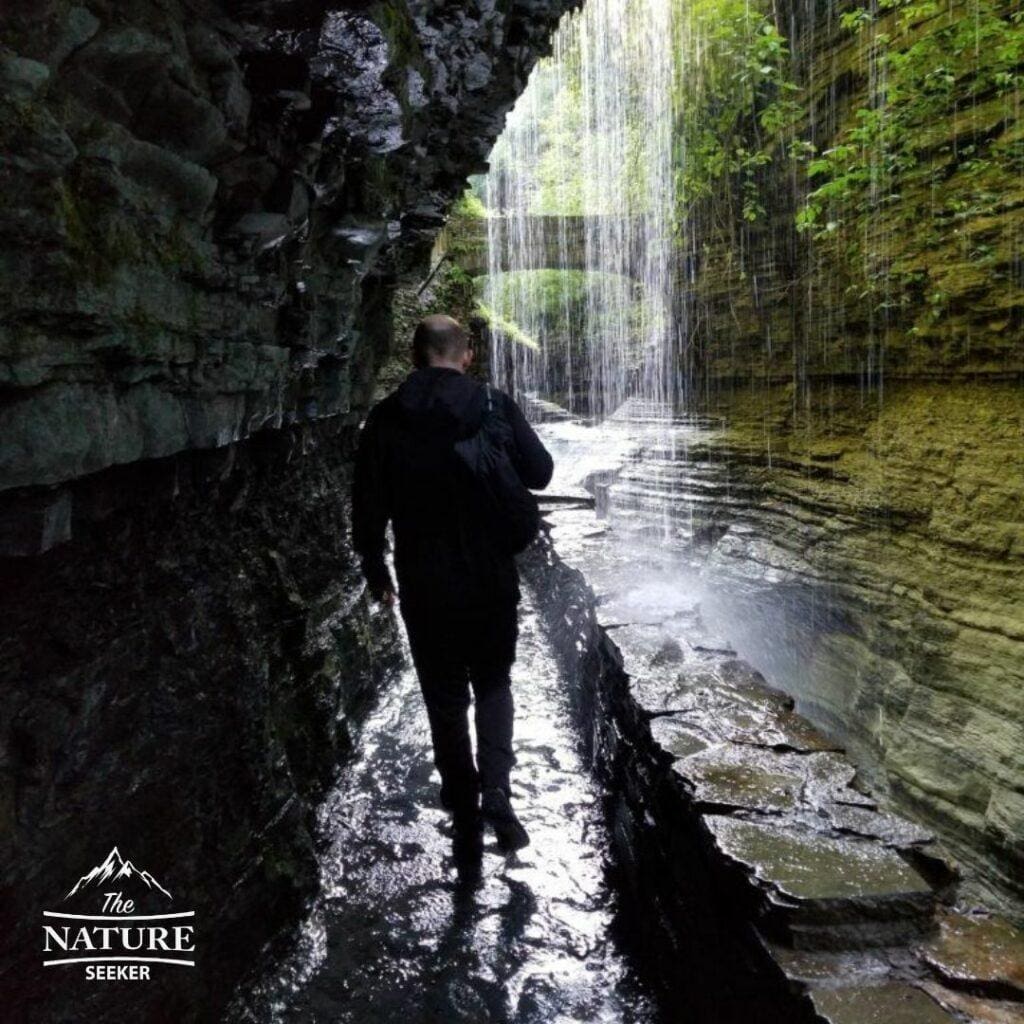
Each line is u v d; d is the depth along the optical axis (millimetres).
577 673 4254
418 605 2449
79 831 1590
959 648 7332
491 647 2545
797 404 10984
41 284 1139
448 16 2197
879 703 8141
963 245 7715
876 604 8523
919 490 8312
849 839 1854
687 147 13000
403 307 11172
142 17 1314
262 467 2871
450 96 2854
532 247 17672
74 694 1571
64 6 1146
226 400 2039
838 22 9469
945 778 7008
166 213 1556
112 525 1729
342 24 1629
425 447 2387
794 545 10133
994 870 6395
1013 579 7047
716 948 1817
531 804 3184
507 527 2441
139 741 1801
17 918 1426
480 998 2170
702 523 12031
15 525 1278
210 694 2135
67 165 1111
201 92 1514
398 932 2414
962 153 7641
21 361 1127
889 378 9062
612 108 16594
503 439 2445
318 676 3066
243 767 2260
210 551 2311
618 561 5246
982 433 7637
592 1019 2111
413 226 4113
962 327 7824
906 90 7938
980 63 7328
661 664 3088
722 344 13055
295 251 2344
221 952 2064
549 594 5848
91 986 1611
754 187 11047
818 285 10234
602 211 17594
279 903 2352
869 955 1535
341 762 3273
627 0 15102
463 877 2670
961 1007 1411
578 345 23625
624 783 2832
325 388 3453
